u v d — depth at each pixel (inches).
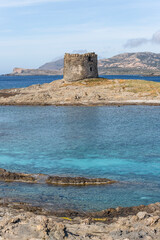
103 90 3467.0
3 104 3363.7
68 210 794.2
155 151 1439.5
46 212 775.1
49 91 3710.6
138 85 3582.7
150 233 546.9
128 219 649.6
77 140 1692.9
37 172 1160.8
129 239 523.8
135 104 3046.3
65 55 4062.5
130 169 1187.9
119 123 2180.1
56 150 1483.8
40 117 2541.8
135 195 925.2
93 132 1900.8
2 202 858.1
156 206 772.0
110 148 1508.4
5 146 1568.7
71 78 4015.8
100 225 632.4
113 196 918.4
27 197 907.4
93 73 4060.0
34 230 541.0
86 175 1123.3
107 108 2920.8
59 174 1136.8
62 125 2169.0
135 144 1579.7
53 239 510.6
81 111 2807.6
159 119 2293.3
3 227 565.9
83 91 3481.8
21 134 1875.0
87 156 1371.8
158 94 3257.9
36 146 1566.2
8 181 1052.5
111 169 1191.6
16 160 1320.1
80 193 944.3
